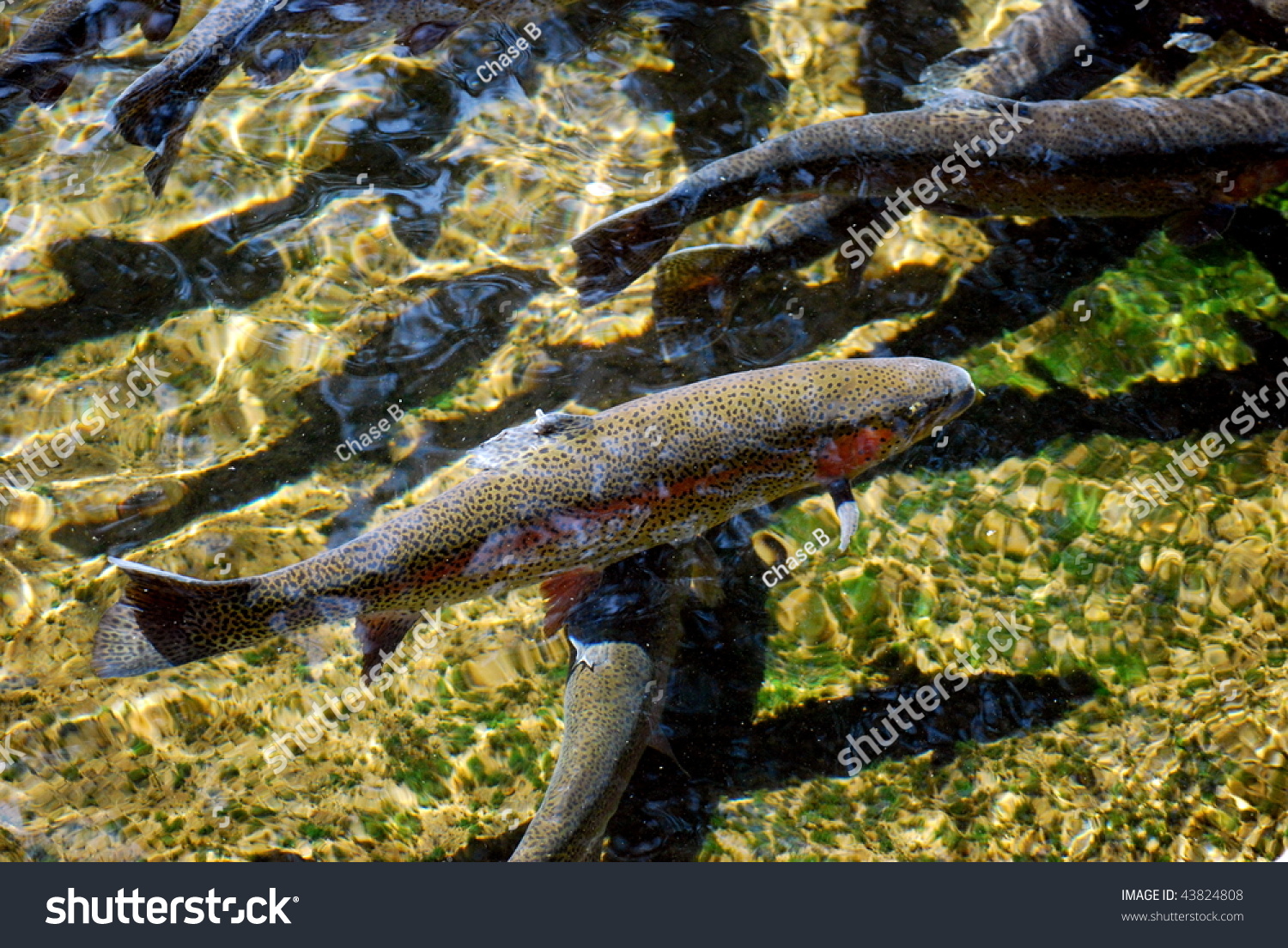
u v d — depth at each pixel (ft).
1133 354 4.84
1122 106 4.85
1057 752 4.38
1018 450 4.71
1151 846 4.29
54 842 4.23
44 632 4.44
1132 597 4.54
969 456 4.70
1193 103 4.87
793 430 4.33
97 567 4.52
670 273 4.77
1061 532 4.61
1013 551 4.59
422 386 4.77
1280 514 4.62
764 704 4.42
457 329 4.85
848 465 4.41
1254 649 4.48
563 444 4.27
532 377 4.77
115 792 4.29
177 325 4.85
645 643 4.27
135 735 4.35
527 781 4.33
